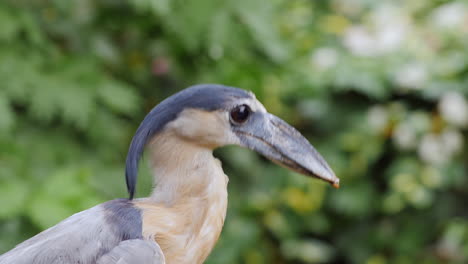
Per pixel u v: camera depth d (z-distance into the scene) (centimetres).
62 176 642
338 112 1073
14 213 601
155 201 479
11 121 679
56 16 792
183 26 765
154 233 455
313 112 1071
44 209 604
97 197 652
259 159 1073
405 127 1018
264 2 796
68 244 440
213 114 471
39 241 453
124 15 820
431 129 1016
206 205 478
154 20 812
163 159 479
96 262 433
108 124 780
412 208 1052
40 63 736
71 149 752
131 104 779
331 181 491
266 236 1038
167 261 464
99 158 775
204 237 478
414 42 1076
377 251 1067
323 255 1032
